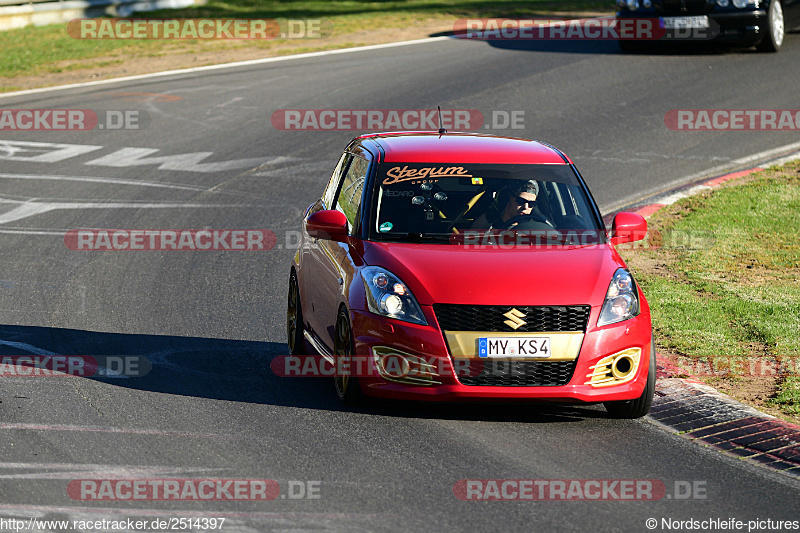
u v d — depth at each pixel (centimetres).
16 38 10262
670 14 7938
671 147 6094
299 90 7769
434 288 2558
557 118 6725
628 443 2481
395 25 10712
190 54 9394
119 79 8325
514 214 2877
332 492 2114
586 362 2527
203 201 5341
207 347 3247
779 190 5203
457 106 7081
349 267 2756
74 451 2311
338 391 2753
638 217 2939
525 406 2764
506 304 2520
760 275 4056
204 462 2269
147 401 2689
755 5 7844
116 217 5038
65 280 4022
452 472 2250
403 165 2995
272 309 3734
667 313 3562
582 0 12169
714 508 2095
